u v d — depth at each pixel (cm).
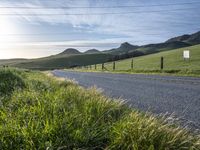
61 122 387
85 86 1416
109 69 4862
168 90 1173
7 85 959
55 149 334
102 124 409
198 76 2111
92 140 363
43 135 352
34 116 416
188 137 389
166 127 408
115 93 1087
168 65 3784
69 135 360
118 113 521
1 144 344
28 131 362
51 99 575
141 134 363
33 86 926
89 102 541
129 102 835
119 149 348
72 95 673
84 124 398
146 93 1081
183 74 2405
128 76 2411
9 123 395
